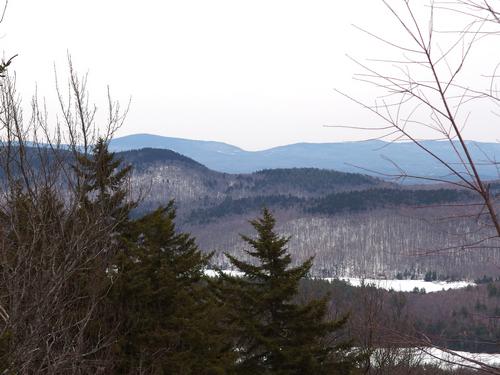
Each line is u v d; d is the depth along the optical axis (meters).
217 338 21.98
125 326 16.94
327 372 23.33
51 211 7.63
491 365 3.10
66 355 7.49
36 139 9.70
